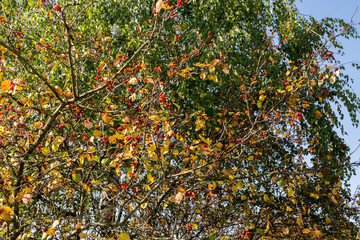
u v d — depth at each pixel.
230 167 6.88
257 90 7.21
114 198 4.60
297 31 8.50
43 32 6.81
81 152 4.16
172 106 6.73
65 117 5.52
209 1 7.29
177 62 6.55
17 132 4.68
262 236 5.79
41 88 4.77
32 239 5.04
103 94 5.91
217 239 5.64
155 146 4.07
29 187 4.52
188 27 7.45
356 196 7.25
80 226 4.10
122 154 4.17
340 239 7.08
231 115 7.02
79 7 7.34
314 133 7.93
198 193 6.05
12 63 6.59
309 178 7.35
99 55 5.57
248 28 8.24
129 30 7.26
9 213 3.64
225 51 6.69
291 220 6.91
